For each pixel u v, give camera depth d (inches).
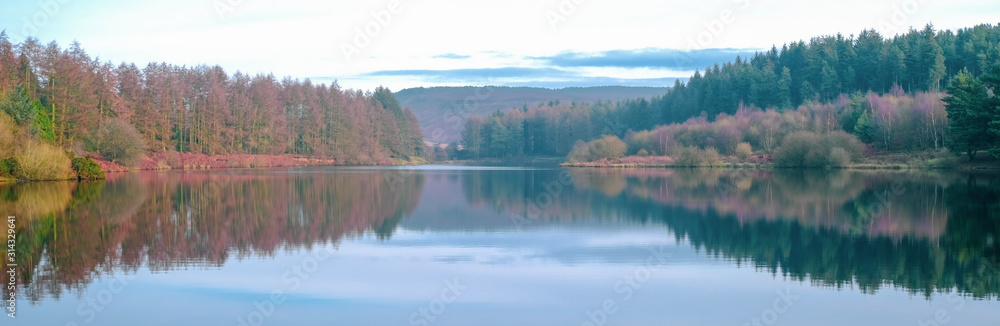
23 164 2271.2
